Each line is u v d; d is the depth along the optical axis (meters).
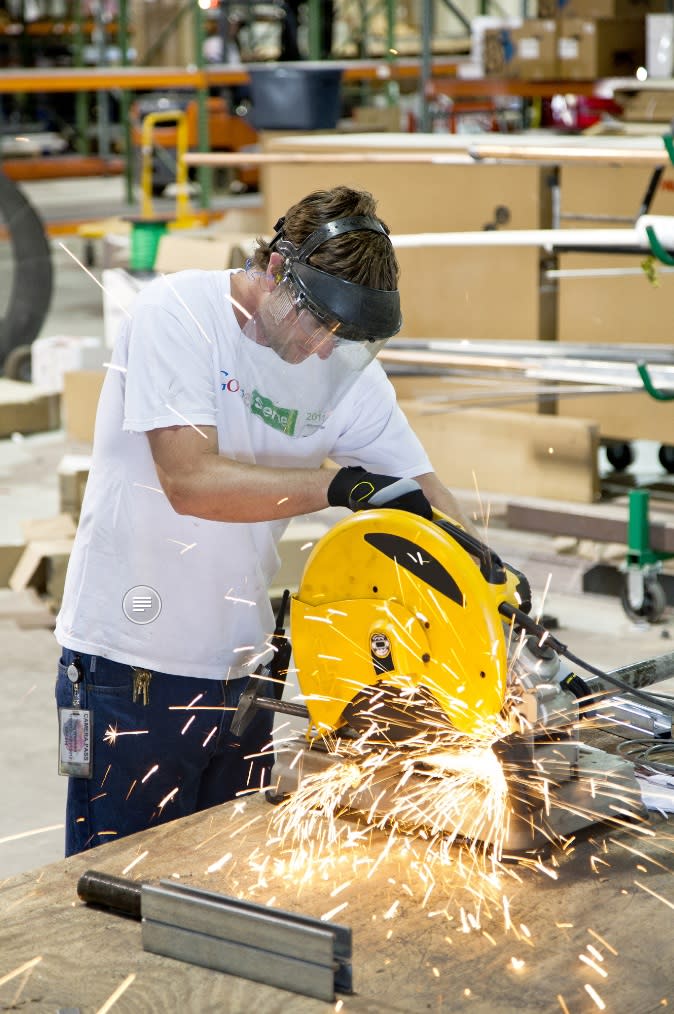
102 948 1.46
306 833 1.72
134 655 2.05
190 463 1.86
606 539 4.32
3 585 4.95
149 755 2.10
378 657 1.72
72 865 1.65
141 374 1.89
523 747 1.65
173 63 11.85
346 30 14.43
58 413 7.12
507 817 1.63
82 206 12.46
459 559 1.65
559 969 1.40
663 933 1.47
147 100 12.48
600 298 4.26
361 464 2.16
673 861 1.64
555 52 7.12
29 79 9.59
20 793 3.56
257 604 2.12
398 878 1.60
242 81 10.42
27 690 4.19
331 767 1.77
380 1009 1.34
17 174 13.66
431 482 2.14
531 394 4.46
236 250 5.77
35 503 5.84
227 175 12.94
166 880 1.51
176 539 2.02
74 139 15.36
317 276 1.76
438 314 4.58
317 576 1.77
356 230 1.77
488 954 1.43
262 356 1.92
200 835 1.72
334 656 1.77
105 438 2.02
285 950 1.38
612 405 4.39
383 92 12.79
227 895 1.50
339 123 9.18
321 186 4.78
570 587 4.53
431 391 4.75
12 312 7.66
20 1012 1.34
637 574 4.37
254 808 1.80
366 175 4.64
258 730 2.18
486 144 4.20
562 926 1.48
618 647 4.25
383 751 1.75
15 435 6.47
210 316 1.93
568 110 9.05
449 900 1.54
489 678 1.64
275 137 5.23
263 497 1.82
